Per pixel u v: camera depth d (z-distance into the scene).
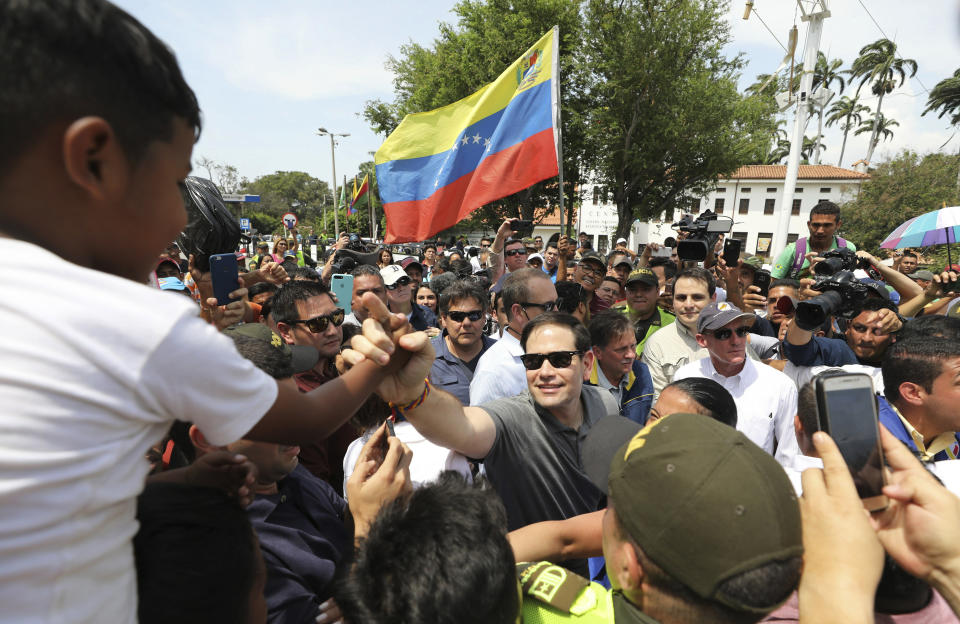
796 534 0.74
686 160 20.81
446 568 0.84
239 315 2.53
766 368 2.75
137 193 0.66
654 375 3.68
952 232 4.49
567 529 1.40
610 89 20.05
